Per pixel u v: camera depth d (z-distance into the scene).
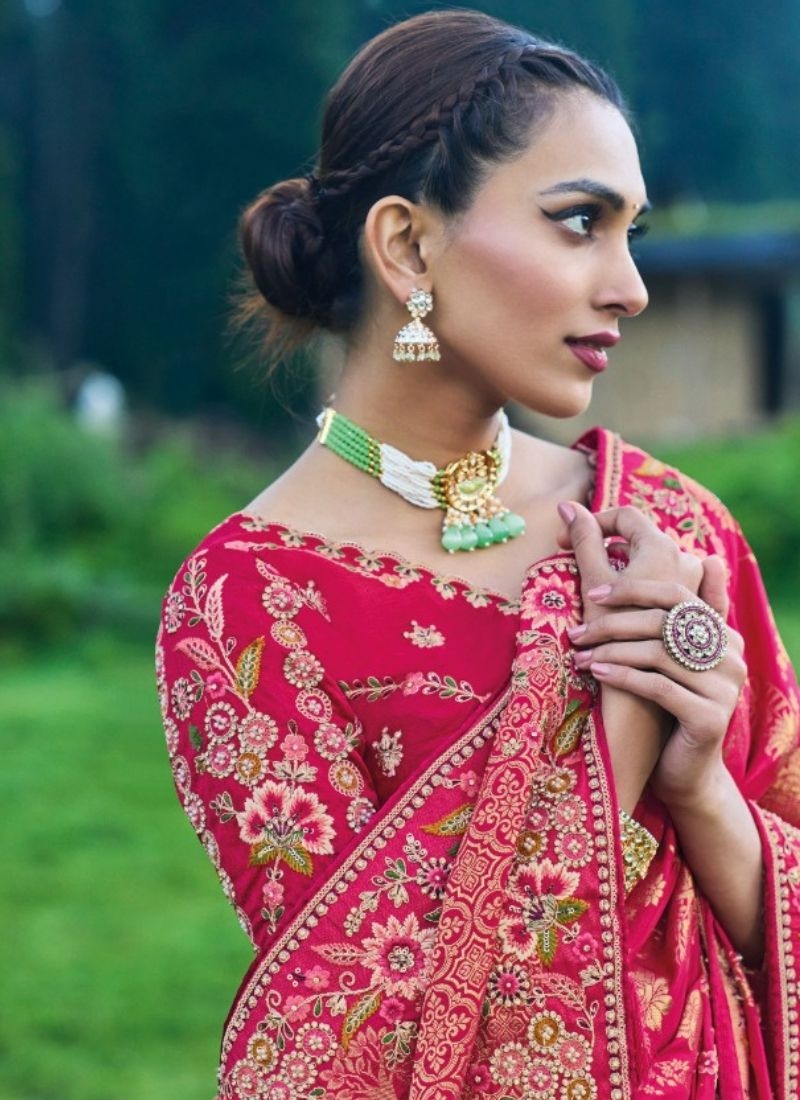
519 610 1.84
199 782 1.80
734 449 19.06
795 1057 1.84
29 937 6.38
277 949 1.71
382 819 1.73
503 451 1.95
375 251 1.87
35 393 19.31
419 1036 1.66
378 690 1.80
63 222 36.72
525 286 1.78
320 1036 1.67
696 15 45.84
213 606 1.82
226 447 28.00
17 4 39.59
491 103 1.80
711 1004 1.83
